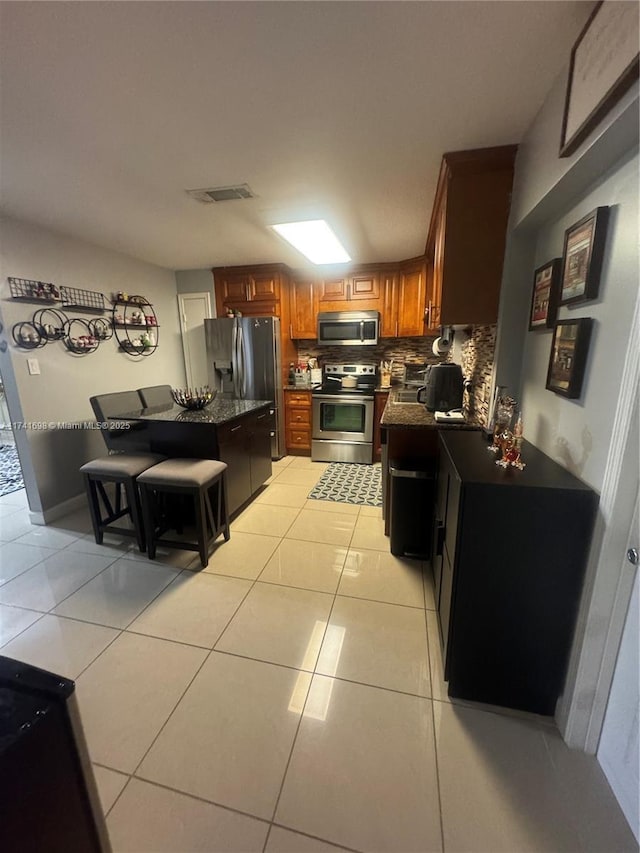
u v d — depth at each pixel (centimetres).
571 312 133
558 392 135
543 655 130
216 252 353
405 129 159
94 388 331
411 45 114
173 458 265
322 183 210
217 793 113
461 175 182
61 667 157
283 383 432
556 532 120
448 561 151
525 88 133
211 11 101
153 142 168
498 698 137
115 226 279
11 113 146
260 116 150
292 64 122
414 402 299
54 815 58
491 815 106
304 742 126
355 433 417
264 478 342
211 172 196
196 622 181
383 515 278
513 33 109
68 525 284
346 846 100
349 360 466
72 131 159
